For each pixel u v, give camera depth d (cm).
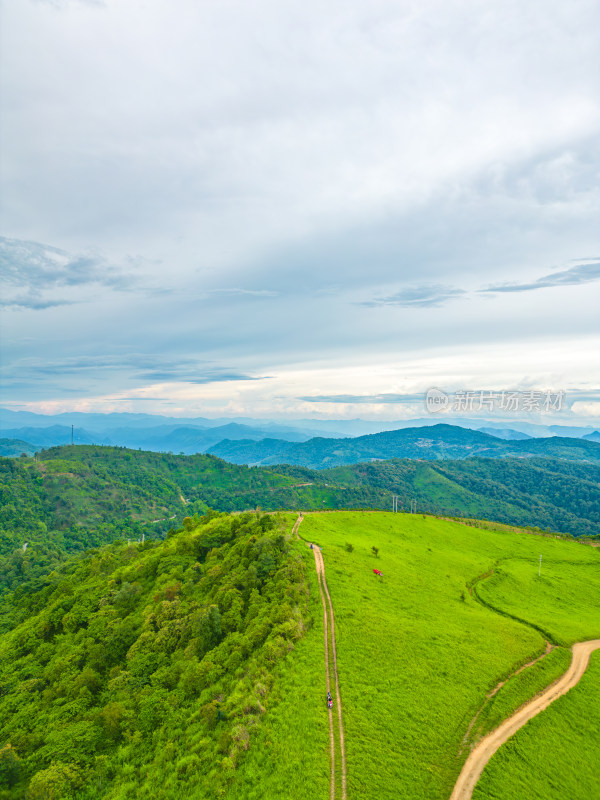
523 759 4556
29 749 5759
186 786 4266
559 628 7694
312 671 5569
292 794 3988
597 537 17350
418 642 6462
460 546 13125
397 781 4156
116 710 5784
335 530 12356
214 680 5809
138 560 12138
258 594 7538
